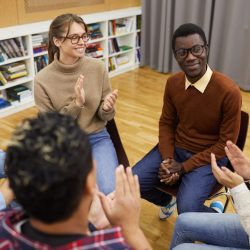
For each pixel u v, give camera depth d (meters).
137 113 3.62
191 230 1.43
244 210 1.21
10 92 3.64
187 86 1.74
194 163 1.74
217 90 1.66
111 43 4.59
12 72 3.53
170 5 4.54
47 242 0.63
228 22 4.16
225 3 4.11
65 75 1.88
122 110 3.68
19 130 0.64
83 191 0.65
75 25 1.80
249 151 2.86
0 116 3.50
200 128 1.80
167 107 1.91
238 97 1.64
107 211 0.95
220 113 1.70
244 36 4.11
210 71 1.71
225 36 4.27
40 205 0.61
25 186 0.60
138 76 4.76
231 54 4.23
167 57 4.80
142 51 5.03
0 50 3.38
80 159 0.62
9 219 0.69
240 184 1.25
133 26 4.81
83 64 1.90
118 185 0.91
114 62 4.72
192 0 4.37
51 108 1.89
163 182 1.80
